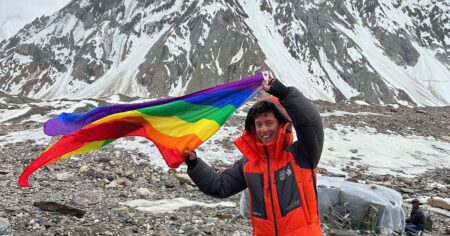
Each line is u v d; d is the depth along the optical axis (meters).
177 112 5.01
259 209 4.13
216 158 24.27
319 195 11.77
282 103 3.96
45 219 9.29
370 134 34.69
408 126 39.38
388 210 11.37
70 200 12.31
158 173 19.53
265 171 4.11
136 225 9.88
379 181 21.91
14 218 9.24
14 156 21.48
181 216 11.38
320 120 3.98
